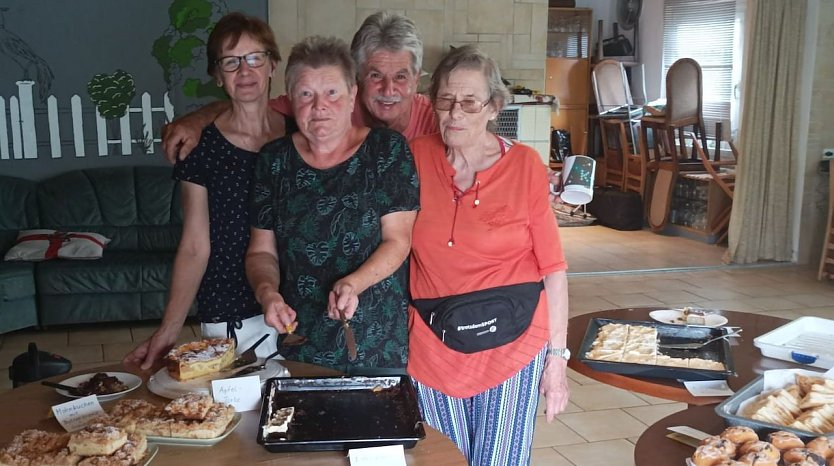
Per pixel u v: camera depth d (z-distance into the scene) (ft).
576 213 28.94
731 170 26.45
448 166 6.78
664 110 28.37
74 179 17.47
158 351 6.77
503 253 6.68
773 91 21.74
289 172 6.48
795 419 5.70
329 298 5.97
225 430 5.38
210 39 6.93
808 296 19.48
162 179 17.72
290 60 6.27
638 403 13.06
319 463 5.02
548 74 30.94
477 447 6.91
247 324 7.07
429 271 6.75
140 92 18.01
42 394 6.10
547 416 7.00
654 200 27.27
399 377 6.13
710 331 8.09
